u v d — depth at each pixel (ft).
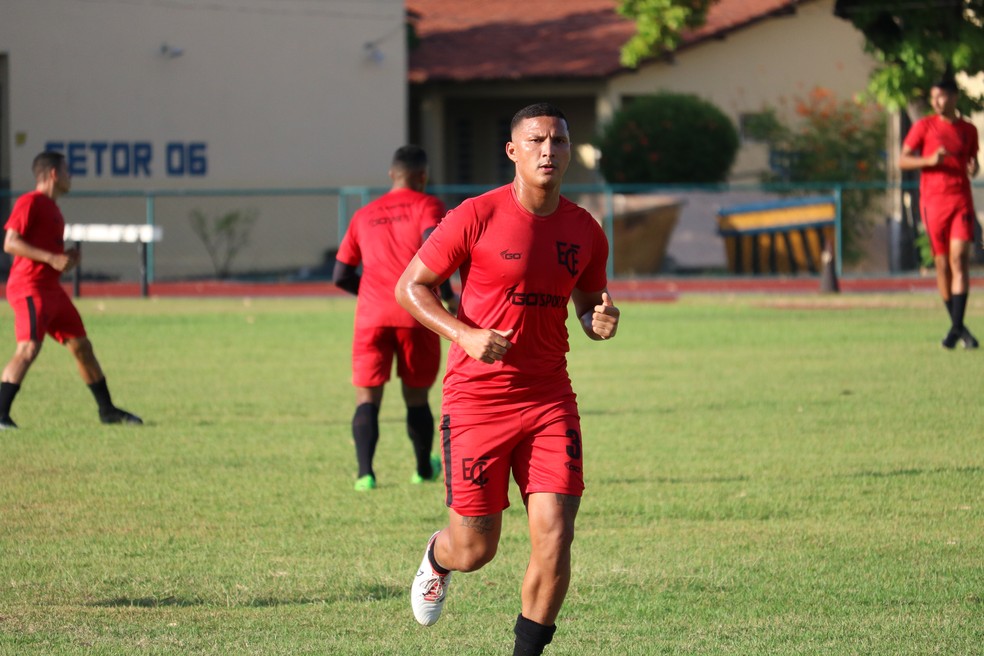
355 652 58.23
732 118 402.72
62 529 82.28
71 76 354.33
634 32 431.43
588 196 325.21
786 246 313.12
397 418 129.80
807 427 117.70
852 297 269.23
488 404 55.26
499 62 415.03
